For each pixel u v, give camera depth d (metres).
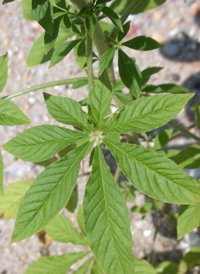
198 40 0.81
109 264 0.28
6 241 0.75
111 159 0.76
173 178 0.28
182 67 0.80
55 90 0.86
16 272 0.72
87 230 0.28
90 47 0.34
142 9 0.44
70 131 0.31
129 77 0.35
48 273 0.45
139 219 0.71
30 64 0.47
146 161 0.29
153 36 0.84
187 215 0.37
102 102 0.31
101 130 0.31
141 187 0.29
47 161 0.47
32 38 0.92
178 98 0.29
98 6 0.34
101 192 0.29
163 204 0.61
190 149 0.39
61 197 0.29
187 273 0.64
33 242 0.74
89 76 0.34
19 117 0.32
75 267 0.71
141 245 0.70
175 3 0.85
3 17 0.95
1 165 0.30
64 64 0.87
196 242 0.66
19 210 0.28
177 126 0.42
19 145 0.30
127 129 0.30
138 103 0.30
